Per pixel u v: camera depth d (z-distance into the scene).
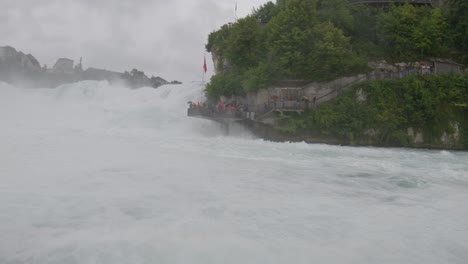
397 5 50.38
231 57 43.72
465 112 38.34
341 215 11.20
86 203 10.99
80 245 8.19
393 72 38.97
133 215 10.19
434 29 44.56
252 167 18.08
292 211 11.32
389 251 8.68
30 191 11.92
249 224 9.97
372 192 14.52
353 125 35.66
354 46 43.81
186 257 7.86
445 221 11.12
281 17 41.28
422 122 36.88
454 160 25.34
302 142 34.38
